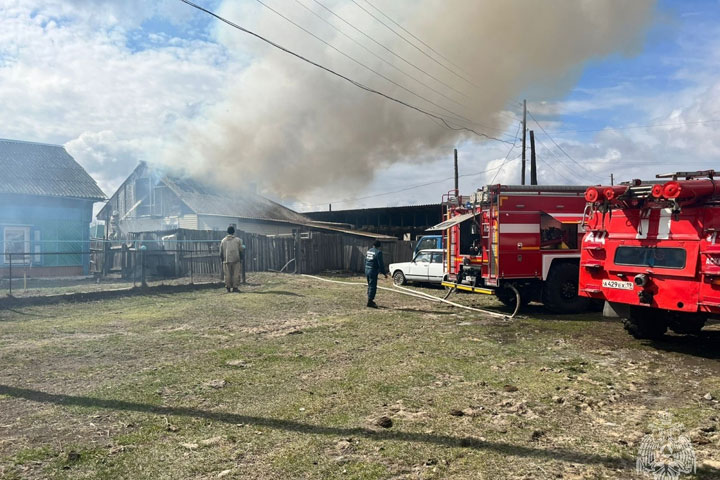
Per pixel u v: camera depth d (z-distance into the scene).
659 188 6.88
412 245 23.34
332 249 23.20
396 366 6.57
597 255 8.42
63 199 19.91
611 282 8.14
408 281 17.80
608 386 5.69
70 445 4.00
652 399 5.25
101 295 12.92
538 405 5.03
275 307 11.82
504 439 4.16
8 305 11.35
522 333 8.94
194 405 4.98
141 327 9.22
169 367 6.43
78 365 6.49
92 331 8.79
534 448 3.98
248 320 10.07
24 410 4.81
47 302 11.91
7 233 18.52
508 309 12.20
